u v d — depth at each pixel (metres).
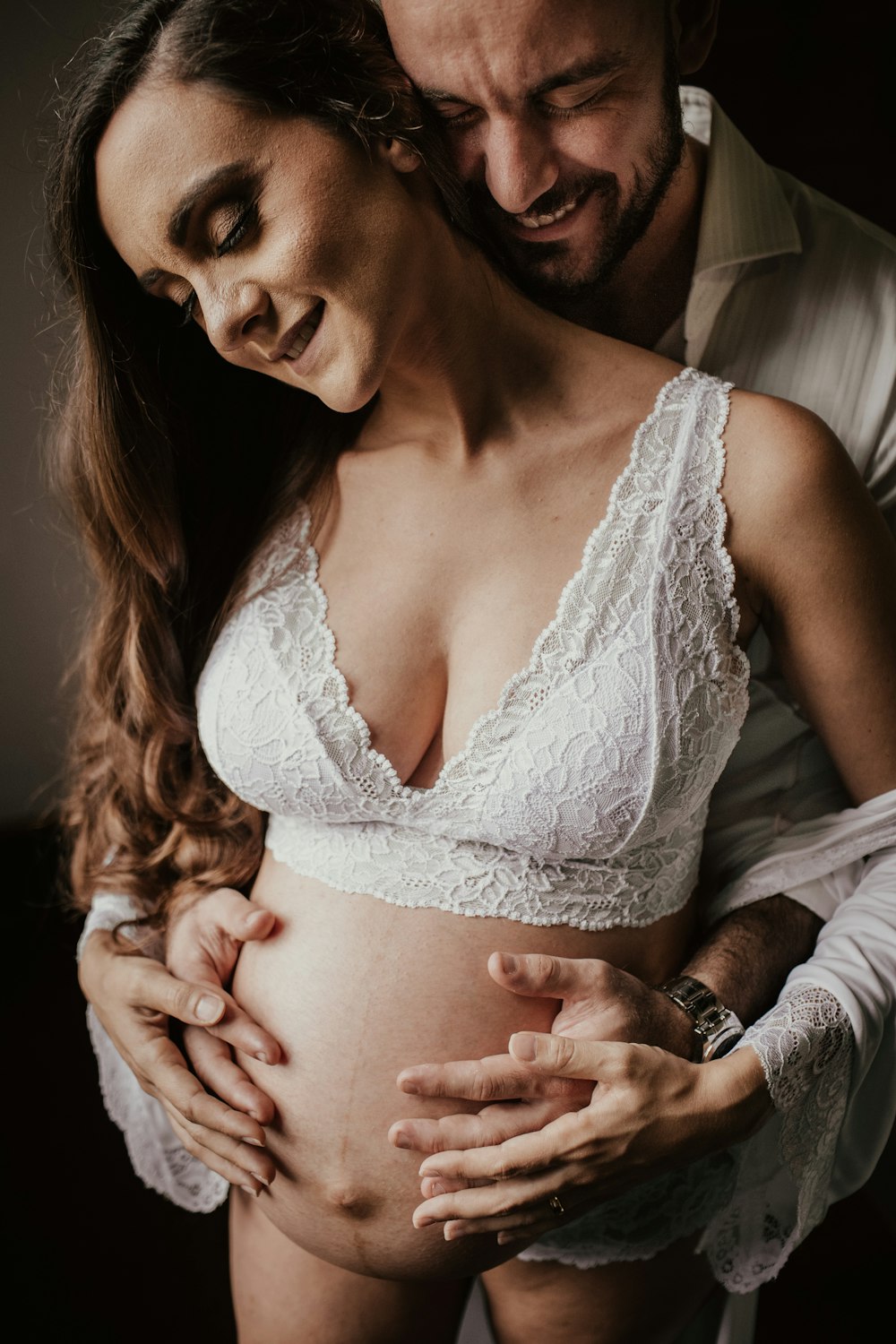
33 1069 2.42
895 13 2.04
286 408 1.24
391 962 1.12
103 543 1.32
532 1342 1.32
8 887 2.80
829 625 1.09
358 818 1.14
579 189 1.08
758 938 1.23
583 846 1.09
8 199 2.42
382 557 1.16
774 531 1.06
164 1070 1.21
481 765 1.06
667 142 1.10
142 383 1.20
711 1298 1.39
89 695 1.44
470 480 1.13
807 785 1.29
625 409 1.11
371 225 0.98
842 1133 1.27
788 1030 1.10
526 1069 1.04
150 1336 1.94
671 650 1.05
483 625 1.09
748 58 2.09
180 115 0.94
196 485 1.28
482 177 1.08
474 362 1.10
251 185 0.95
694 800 1.11
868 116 2.10
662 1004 1.11
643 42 1.02
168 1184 1.44
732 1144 1.10
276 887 1.22
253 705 1.14
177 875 1.42
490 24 0.96
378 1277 1.19
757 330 1.32
